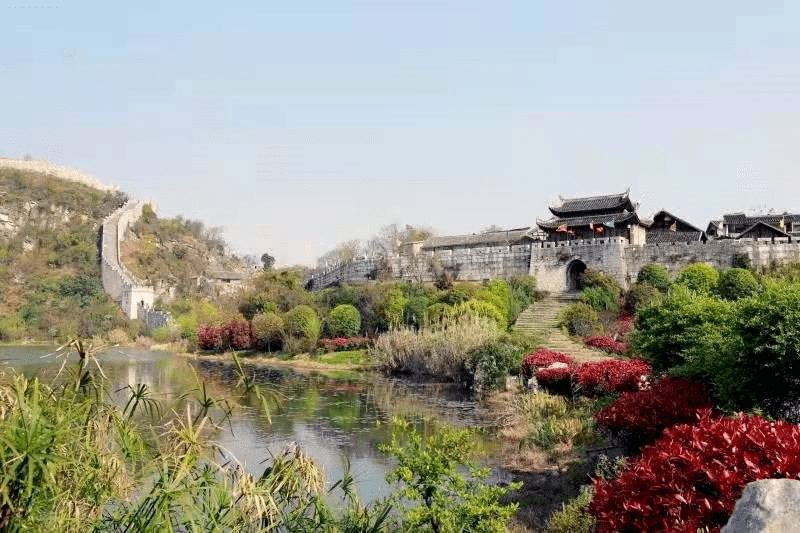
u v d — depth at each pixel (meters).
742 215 79.44
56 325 82.25
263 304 70.25
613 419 17.72
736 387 15.90
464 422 28.88
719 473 9.38
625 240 62.75
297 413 31.56
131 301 89.38
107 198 134.38
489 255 68.94
